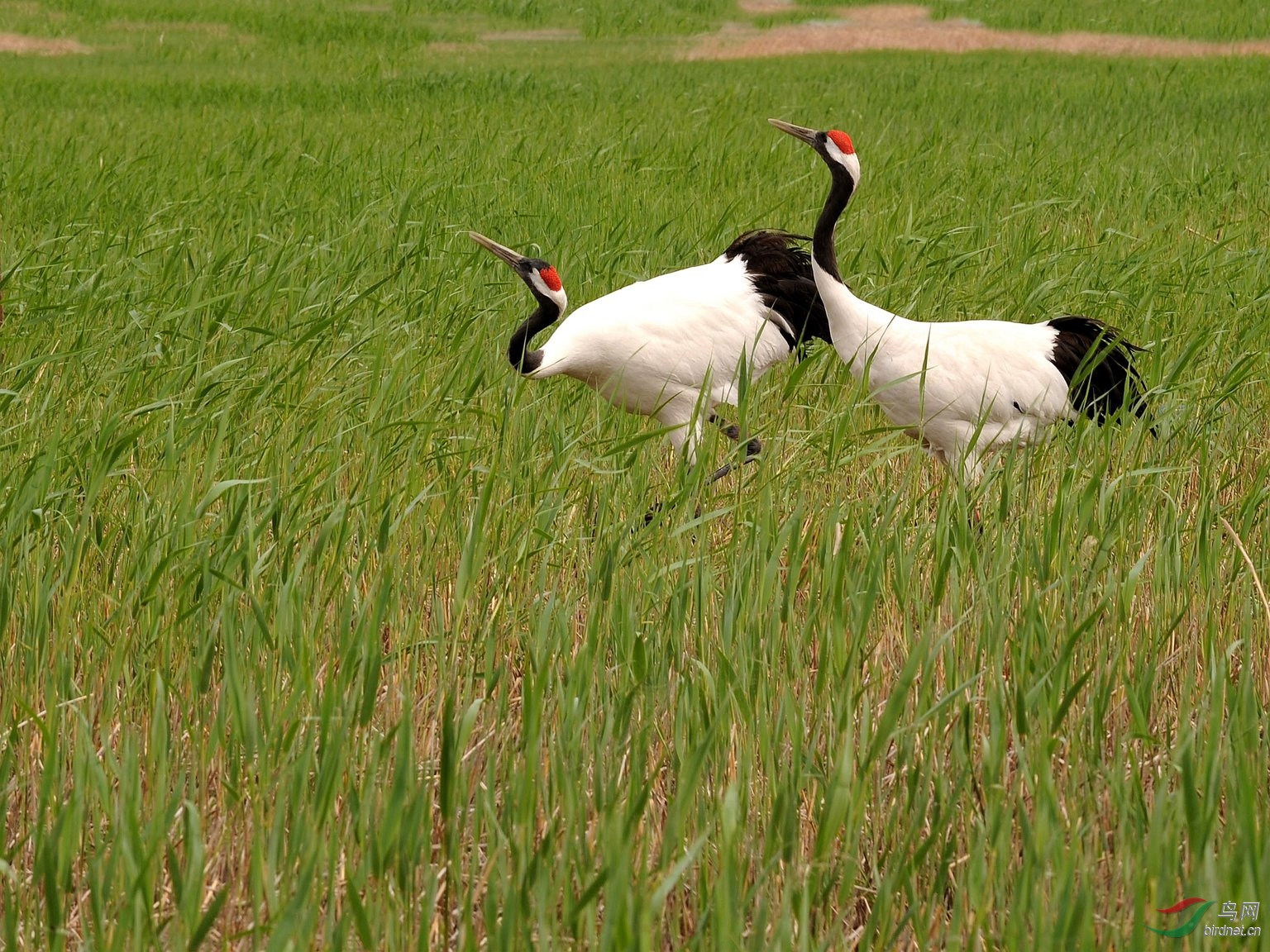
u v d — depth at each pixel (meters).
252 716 9.89
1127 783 9.59
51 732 9.65
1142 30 78.19
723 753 10.22
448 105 49.25
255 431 15.55
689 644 12.09
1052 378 16.08
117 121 43.56
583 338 17.38
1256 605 12.38
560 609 11.72
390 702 11.13
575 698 9.93
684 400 17.98
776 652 11.47
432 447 15.76
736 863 8.48
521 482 14.41
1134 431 14.85
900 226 26.97
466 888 9.05
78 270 20.92
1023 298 21.56
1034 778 9.93
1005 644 12.03
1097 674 11.30
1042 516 13.72
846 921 9.41
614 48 74.81
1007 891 9.02
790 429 16.19
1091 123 44.16
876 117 46.03
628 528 13.23
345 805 9.70
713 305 17.94
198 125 43.00
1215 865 8.66
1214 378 18.14
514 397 16.42
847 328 16.38
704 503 14.44
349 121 44.91
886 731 9.26
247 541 12.12
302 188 30.91
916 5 87.69
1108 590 11.61
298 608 11.37
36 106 47.38
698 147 37.56
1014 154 37.25
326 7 85.62
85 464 13.68
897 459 16.75
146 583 11.63
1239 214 29.84
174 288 21.56
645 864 8.73
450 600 13.12
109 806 8.96
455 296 21.89
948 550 11.81
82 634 11.81
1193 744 9.71
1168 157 37.19
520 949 8.10
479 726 10.94
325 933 8.67
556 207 28.95
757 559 12.38
